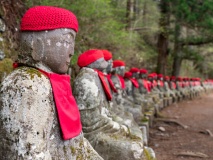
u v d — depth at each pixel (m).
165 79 16.64
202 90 25.02
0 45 3.88
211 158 6.16
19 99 1.84
